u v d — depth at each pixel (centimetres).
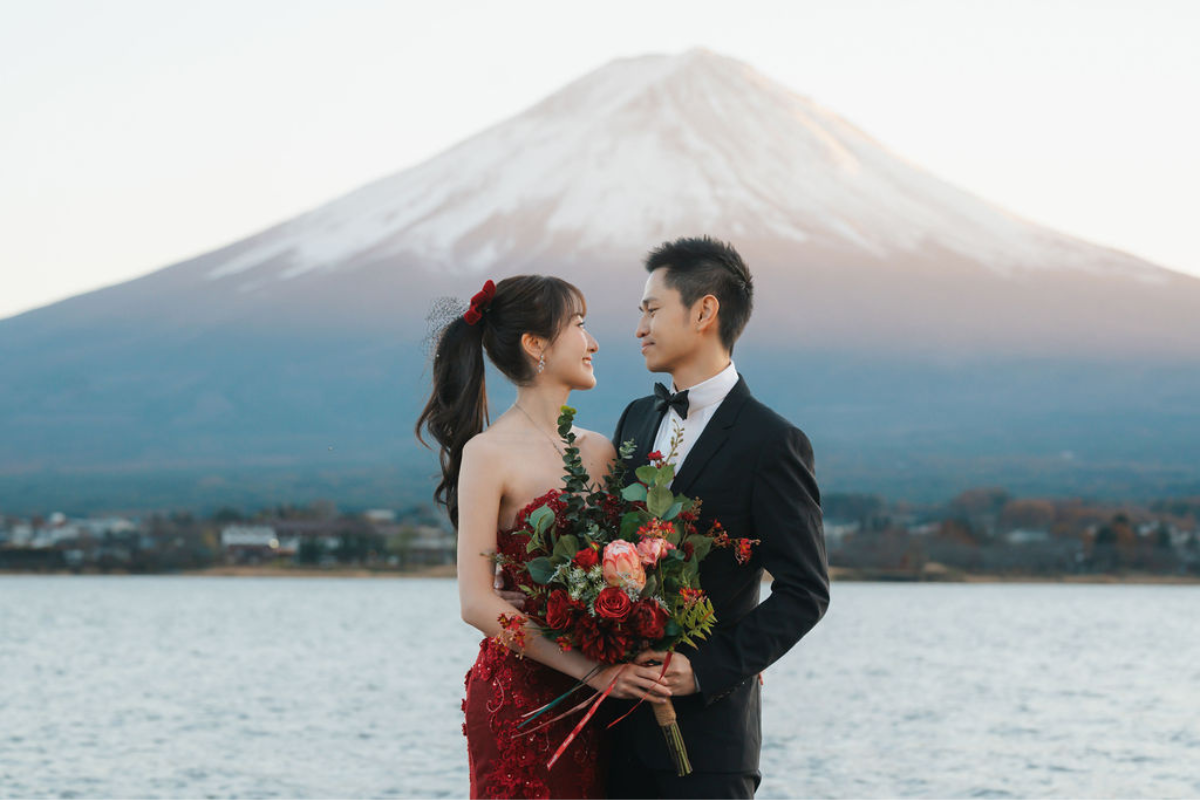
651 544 393
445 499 457
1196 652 3434
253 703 2095
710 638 408
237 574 12556
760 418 423
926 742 1714
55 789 1301
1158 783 1410
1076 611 6062
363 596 7356
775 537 414
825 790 1354
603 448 452
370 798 1259
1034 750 1650
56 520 15512
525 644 407
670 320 434
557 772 421
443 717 1914
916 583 11812
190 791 1295
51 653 3145
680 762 404
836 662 3080
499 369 449
